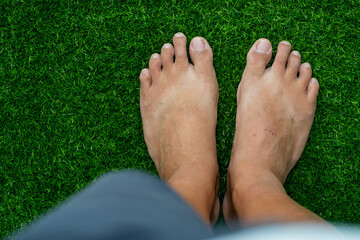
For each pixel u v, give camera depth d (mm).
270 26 686
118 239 369
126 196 435
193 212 469
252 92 677
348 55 680
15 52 703
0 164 703
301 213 515
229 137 693
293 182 685
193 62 687
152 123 692
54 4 698
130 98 697
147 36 696
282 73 677
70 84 700
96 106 698
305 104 676
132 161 695
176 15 692
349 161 679
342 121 681
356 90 679
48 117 700
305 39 684
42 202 696
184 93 683
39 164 701
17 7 698
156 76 691
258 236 327
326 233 392
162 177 671
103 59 697
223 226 677
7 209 696
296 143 683
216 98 688
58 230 389
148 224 401
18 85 701
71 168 698
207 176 633
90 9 697
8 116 701
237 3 687
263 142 661
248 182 613
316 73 684
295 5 684
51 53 701
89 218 401
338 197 679
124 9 695
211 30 691
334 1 679
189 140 664
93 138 699
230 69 691
